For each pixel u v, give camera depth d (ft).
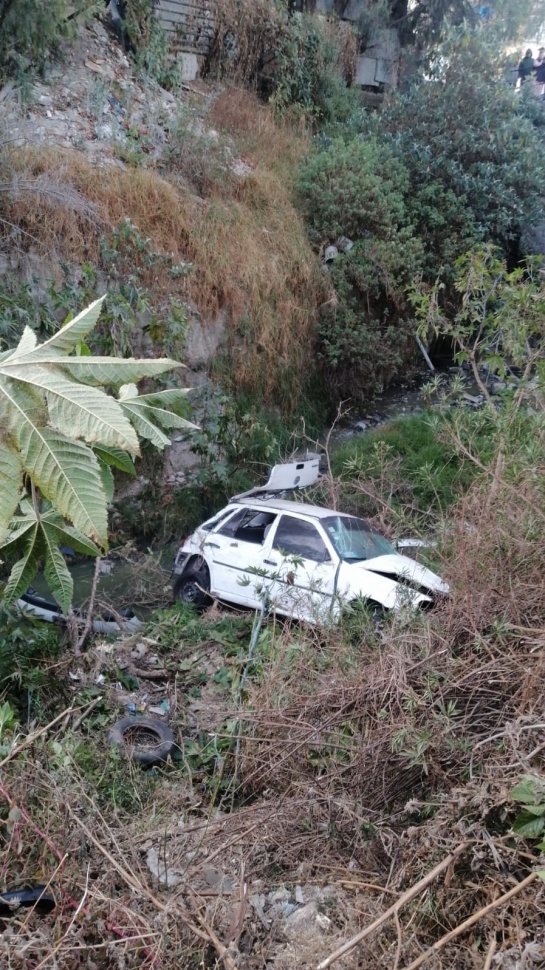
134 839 11.48
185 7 56.44
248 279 43.47
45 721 16.67
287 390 44.83
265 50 58.95
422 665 13.24
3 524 7.62
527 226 54.95
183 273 40.29
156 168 45.88
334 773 12.63
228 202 47.01
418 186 53.36
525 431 19.85
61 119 43.65
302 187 51.21
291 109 58.08
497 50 56.90
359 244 49.26
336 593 18.75
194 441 38.24
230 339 42.86
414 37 68.18
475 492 16.98
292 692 14.64
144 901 9.73
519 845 9.27
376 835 11.50
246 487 40.09
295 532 27.68
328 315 47.96
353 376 48.08
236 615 25.99
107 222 38.88
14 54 38.99
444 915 9.34
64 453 7.95
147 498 37.78
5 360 8.96
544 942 8.44
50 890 9.27
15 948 8.39
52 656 18.31
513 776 9.98
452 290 51.29
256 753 14.40
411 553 26.32
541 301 23.79
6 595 12.58
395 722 12.48
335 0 67.36
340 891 11.06
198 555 29.94
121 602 29.78
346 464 31.91
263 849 11.92
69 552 33.55
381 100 68.95
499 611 13.98
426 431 40.16
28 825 10.21
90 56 48.91
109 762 14.92
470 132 53.21
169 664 21.27
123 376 9.63
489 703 12.60
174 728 18.24
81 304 35.53
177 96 52.60
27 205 36.37
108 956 8.59
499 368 23.97
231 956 8.67
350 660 14.90
